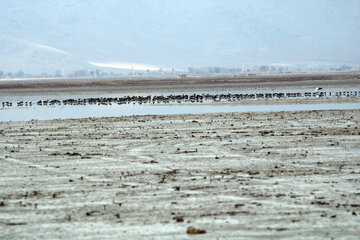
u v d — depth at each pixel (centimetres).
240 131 6378
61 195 3512
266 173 4041
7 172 4306
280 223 2859
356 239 2634
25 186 3800
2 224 2948
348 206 3134
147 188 3641
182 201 3294
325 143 5359
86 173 4191
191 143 5562
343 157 4616
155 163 4547
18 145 5700
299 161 4484
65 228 2856
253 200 3288
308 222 2867
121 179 3944
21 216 3083
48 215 3088
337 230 2748
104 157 4884
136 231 2780
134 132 6525
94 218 3009
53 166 4506
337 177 3856
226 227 2811
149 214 3053
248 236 2683
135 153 5062
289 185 3647
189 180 3856
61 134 6525
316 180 3775
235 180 3825
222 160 4606
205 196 3400
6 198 3481
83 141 5903
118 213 3088
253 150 5056
